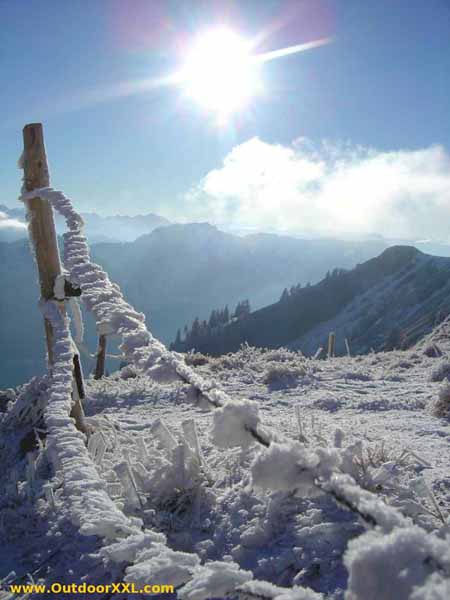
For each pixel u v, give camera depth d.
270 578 2.43
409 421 5.57
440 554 1.07
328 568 2.34
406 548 1.09
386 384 8.49
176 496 3.29
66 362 4.08
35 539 3.32
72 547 3.09
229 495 3.17
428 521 2.53
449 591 0.96
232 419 1.83
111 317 3.27
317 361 11.46
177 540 2.91
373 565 1.08
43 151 4.70
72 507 2.32
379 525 1.26
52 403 3.54
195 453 3.58
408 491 2.83
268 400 7.64
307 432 4.43
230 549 2.76
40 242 4.66
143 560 1.89
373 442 4.12
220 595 1.56
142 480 3.50
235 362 10.67
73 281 3.97
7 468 4.98
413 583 1.01
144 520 3.11
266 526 2.73
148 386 8.34
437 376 8.69
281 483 1.48
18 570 3.09
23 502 3.74
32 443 5.20
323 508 2.71
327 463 1.53
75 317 4.68
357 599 1.08
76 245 4.24
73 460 2.70
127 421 6.45
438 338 17.47
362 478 2.93
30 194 4.55
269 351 12.16
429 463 3.51
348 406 6.79
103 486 2.50
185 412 6.87
